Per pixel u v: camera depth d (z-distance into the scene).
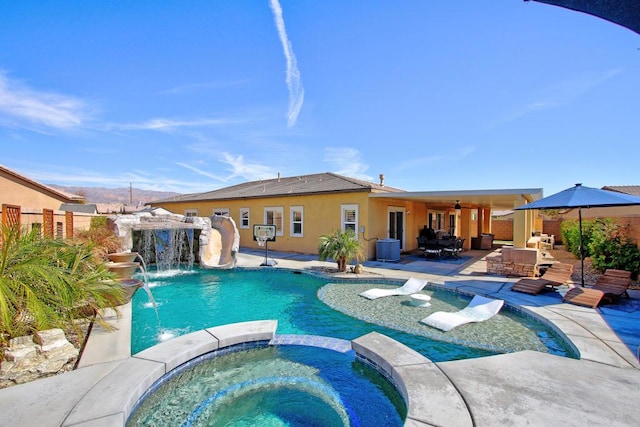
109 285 5.86
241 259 14.98
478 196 13.13
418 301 8.07
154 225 12.71
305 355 5.24
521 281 8.75
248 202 20.02
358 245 11.68
